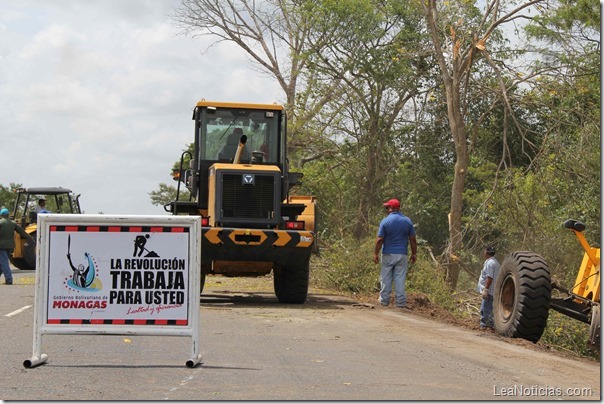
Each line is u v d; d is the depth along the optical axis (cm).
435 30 2803
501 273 1211
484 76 3134
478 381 775
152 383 729
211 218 1563
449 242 2664
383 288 1614
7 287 1930
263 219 1551
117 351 915
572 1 2514
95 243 818
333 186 3206
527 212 2422
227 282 2275
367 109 3378
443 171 3538
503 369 855
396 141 3503
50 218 816
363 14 3272
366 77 3378
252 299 1752
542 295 1126
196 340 820
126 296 817
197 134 1675
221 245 1513
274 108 1681
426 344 1035
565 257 2281
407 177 3472
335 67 3422
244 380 750
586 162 2411
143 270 817
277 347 974
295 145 3481
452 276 2545
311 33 3409
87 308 815
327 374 791
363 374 795
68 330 812
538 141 3150
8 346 943
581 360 1019
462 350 991
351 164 3406
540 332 1144
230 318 1298
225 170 1550
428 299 1792
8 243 2036
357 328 1195
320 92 3381
